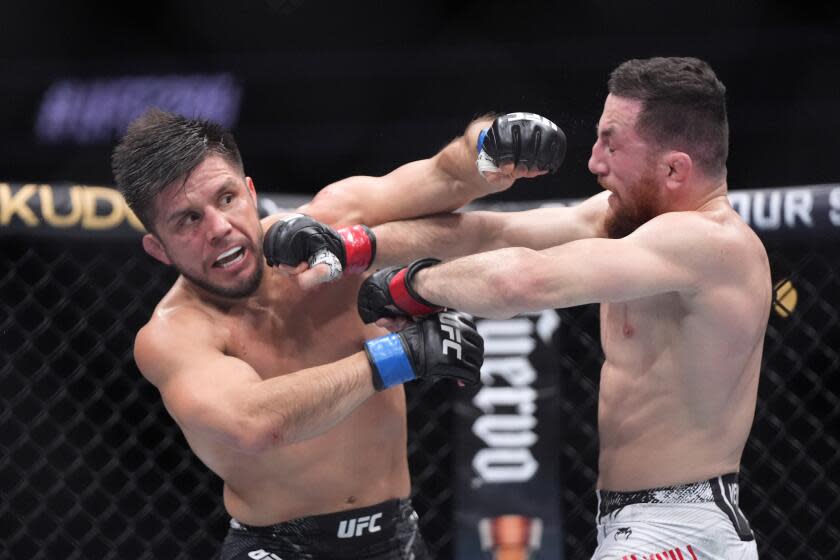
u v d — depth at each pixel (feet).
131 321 38.86
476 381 16.81
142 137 16.80
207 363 16.52
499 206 27.53
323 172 47.85
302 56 50.19
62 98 49.16
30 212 27.32
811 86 46.91
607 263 15.48
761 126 46.29
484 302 15.83
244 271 17.06
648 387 16.81
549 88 48.42
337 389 15.92
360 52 50.34
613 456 17.22
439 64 49.44
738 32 48.24
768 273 17.03
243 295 17.49
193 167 16.55
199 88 49.55
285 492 18.10
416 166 19.29
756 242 16.75
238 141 48.19
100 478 33.35
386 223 19.03
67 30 50.60
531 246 19.57
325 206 18.97
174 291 18.03
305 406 15.74
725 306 16.02
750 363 16.87
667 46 48.32
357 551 18.37
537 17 49.70
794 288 30.96
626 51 48.47
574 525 34.27
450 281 16.22
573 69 48.55
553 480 27.22
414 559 18.98
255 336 17.79
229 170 16.94
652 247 15.72
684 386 16.51
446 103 49.06
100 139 48.32
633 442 16.92
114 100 49.06
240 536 18.69
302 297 18.13
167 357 16.80
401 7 50.37
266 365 17.79
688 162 16.43
